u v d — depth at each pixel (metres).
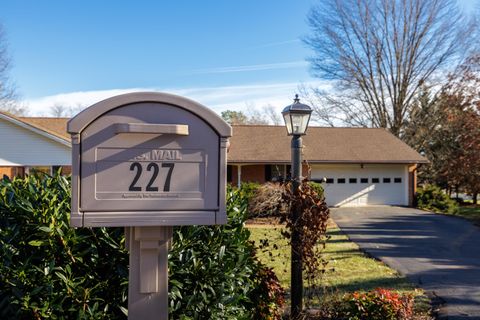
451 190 28.41
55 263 2.96
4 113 15.80
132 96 2.28
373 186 21.16
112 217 2.27
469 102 19.48
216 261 3.38
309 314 4.70
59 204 3.10
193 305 3.19
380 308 4.37
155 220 2.31
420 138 29.94
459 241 11.13
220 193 2.38
